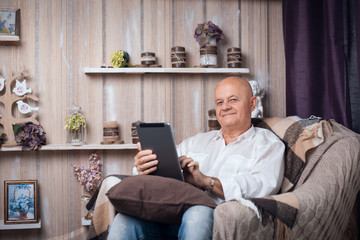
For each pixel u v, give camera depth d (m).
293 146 1.64
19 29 2.37
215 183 1.49
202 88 2.54
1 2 2.36
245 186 1.47
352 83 1.74
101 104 2.47
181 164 1.51
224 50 2.56
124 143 2.49
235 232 1.13
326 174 1.44
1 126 2.38
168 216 1.29
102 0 2.46
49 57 2.42
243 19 2.57
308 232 1.29
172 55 2.39
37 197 2.40
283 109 2.60
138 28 2.49
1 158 2.39
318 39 2.08
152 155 1.43
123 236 1.34
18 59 2.39
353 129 1.73
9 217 2.35
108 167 2.48
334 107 1.79
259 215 1.17
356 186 1.48
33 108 2.35
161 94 2.52
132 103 2.49
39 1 2.41
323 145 1.57
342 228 1.46
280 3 2.60
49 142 2.42
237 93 1.72
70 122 2.32
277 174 1.56
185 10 2.52
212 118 2.42
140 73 2.47
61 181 2.44
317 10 2.09
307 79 2.10
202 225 1.21
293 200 1.27
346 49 1.75
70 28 2.43
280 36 2.59
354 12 1.72
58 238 2.44
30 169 2.42
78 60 2.44
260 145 1.63
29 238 2.42
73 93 2.44
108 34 2.46
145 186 1.30
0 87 2.34
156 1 2.50
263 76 2.58
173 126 2.52
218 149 1.78
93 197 1.62
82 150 2.46
